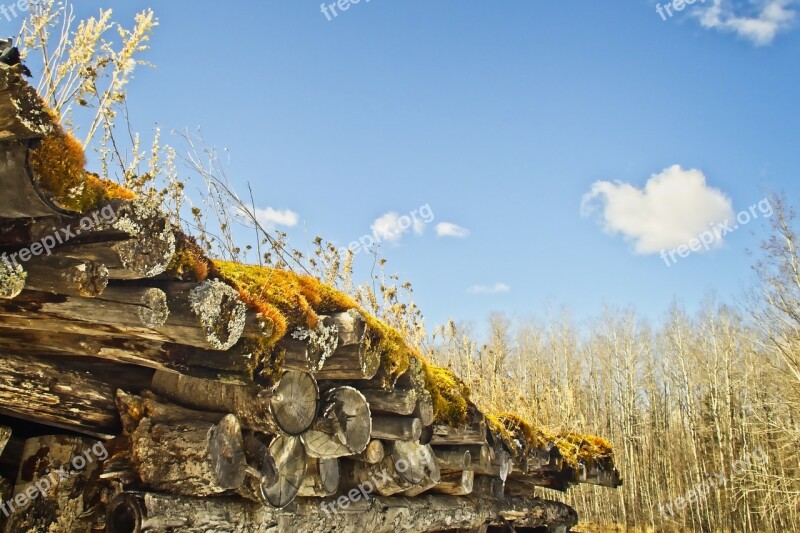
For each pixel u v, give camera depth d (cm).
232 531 297
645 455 2759
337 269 564
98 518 287
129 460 287
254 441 308
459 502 560
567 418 1077
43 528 285
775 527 1988
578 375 3030
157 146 411
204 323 247
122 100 331
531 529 870
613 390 3231
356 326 340
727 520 2298
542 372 2619
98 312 243
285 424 301
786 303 1702
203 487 275
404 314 638
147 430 285
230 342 262
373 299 616
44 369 277
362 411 360
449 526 542
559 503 884
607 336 3406
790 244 1719
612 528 2534
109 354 278
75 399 287
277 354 297
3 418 321
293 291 322
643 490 2659
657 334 3409
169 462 278
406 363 402
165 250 236
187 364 284
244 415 300
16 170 192
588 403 3123
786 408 1812
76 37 318
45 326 252
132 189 377
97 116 328
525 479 785
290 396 307
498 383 919
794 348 1691
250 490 305
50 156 194
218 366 282
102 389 299
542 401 1038
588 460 877
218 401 303
